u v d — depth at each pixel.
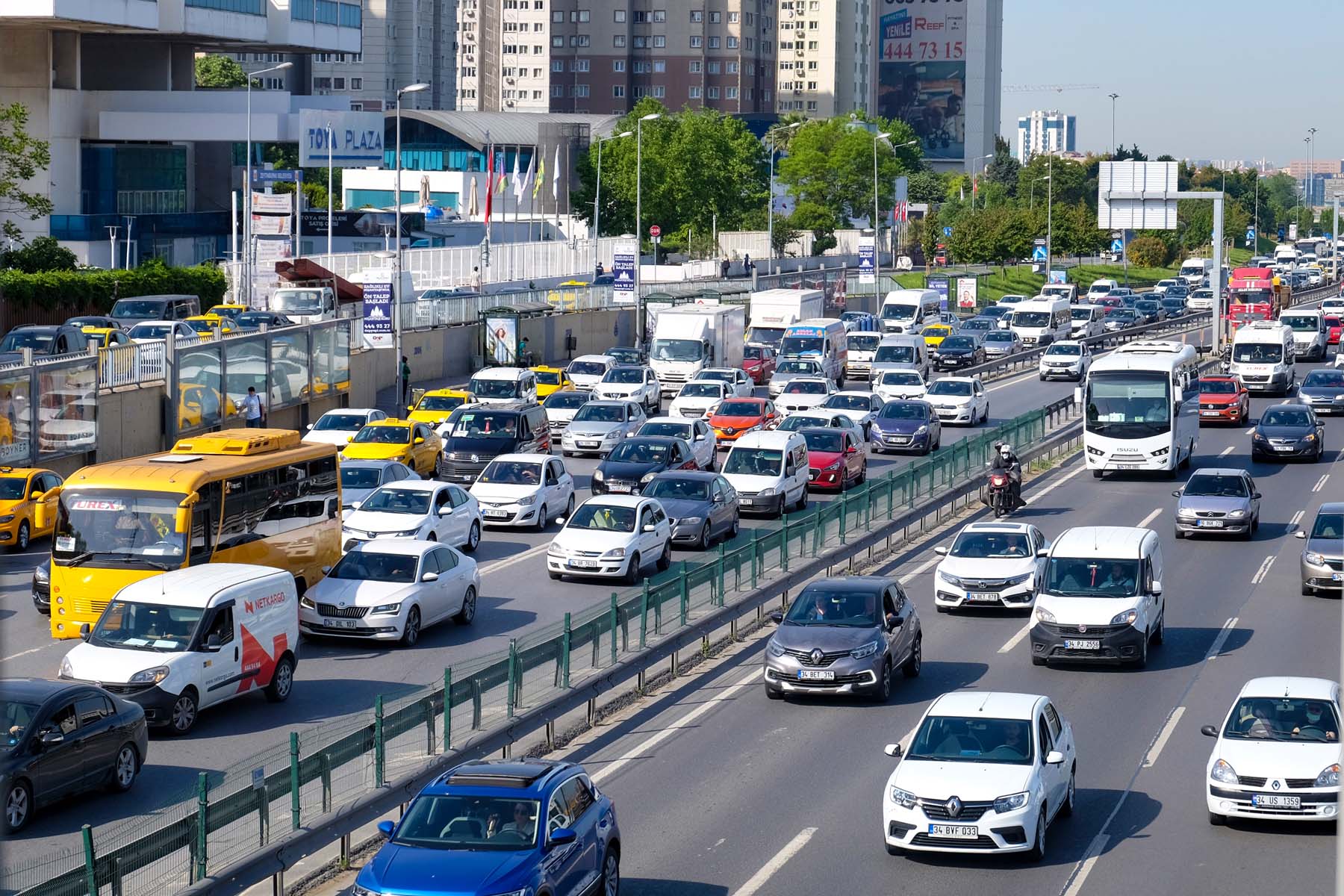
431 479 75.12
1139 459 79.25
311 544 50.91
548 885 23.97
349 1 192.62
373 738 30.08
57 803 31.80
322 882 28.16
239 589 38.84
